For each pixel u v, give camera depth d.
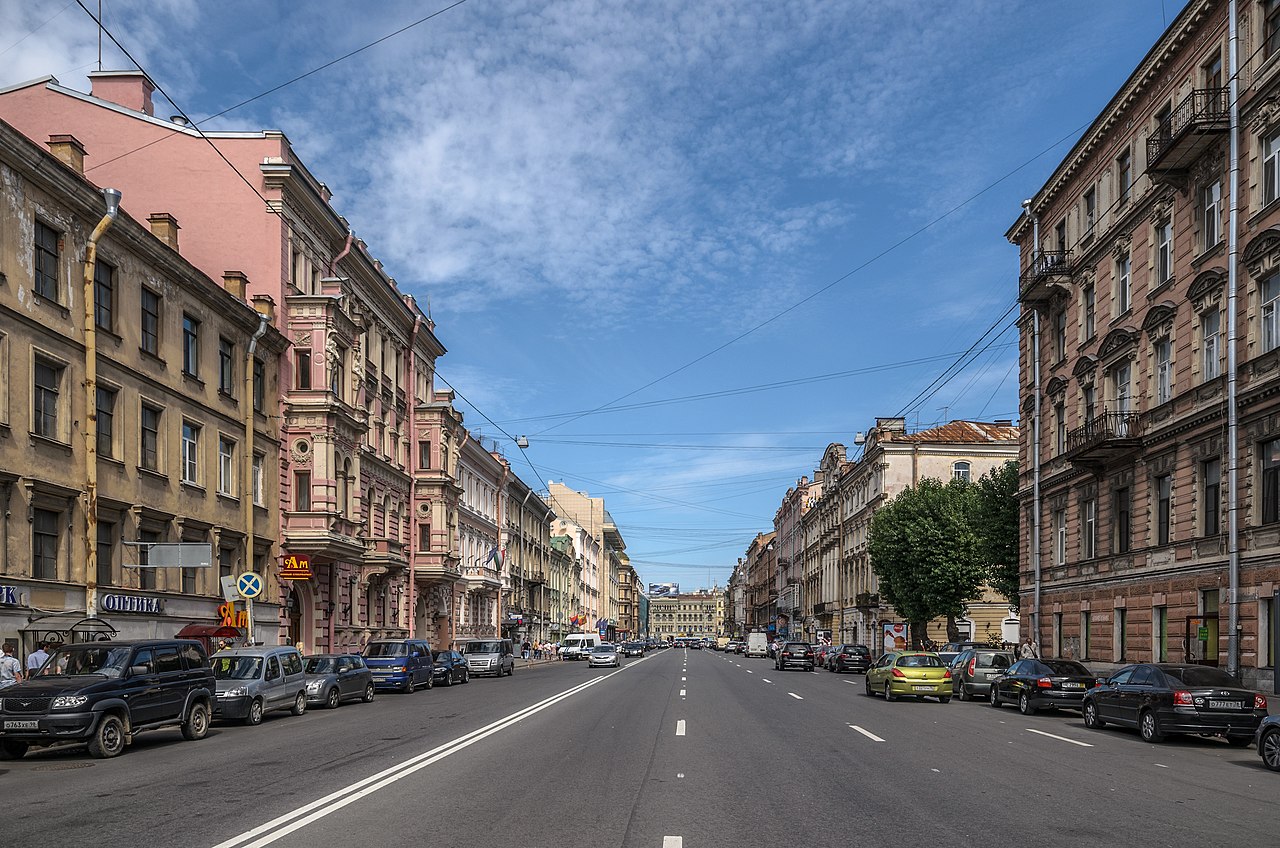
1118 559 30.88
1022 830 8.66
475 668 43.28
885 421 66.81
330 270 37.81
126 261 24.50
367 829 8.54
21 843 8.09
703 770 12.23
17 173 20.33
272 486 32.69
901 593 49.56
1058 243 36.88
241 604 29.00
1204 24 25.97
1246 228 23.84
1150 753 15.25
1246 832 8.68
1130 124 30.52
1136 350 29.89
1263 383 22.75
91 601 21.89
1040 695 22.62
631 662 63.50
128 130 33.53
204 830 8.54
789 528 121.56
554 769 12.25
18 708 14.14
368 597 41.19
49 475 21.05
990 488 44.62
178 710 16.44
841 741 15.76
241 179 33.28
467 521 56.94
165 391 26.11
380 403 42.66
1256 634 22.84
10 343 19.95
